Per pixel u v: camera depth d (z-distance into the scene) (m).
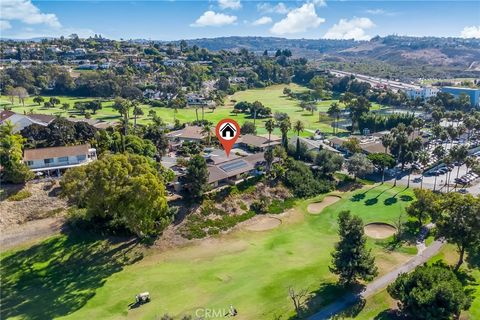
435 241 75.25
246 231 83.69
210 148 123.62
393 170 121.31
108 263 69.62
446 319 49.12
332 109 191.12
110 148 105.88
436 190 103.31
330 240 78.19
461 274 63.31
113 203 68.56
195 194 87.06
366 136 164.75
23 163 87.12
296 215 91.38
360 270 58.28
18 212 79.06
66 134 106.62
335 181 108.88
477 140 157.88
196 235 79.69
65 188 71.25
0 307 57.69
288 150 124.75
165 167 100.25
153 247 74.88
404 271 64.50
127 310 56.16
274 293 58.94
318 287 60.16
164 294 60.19
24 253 70.56
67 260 69.62
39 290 61.84
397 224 83.19
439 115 163.88
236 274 65.56
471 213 59.97
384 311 54.09
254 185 98.38
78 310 56.47
